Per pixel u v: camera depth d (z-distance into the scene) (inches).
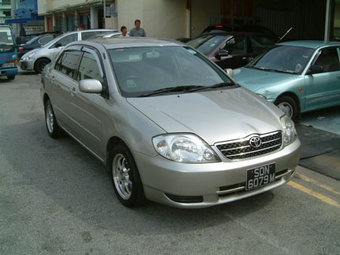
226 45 396.5
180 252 129.5
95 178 191.5
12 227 145.2
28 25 1374.3
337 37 422.0
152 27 667.4
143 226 145.5
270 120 154.0
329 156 218.1
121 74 175.6
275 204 162.9
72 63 220.1
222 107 158.4
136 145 143.3
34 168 205.5
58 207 160.9
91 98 181.9
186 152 135.3
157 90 171.9
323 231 142.3
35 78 587.2
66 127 228.7
